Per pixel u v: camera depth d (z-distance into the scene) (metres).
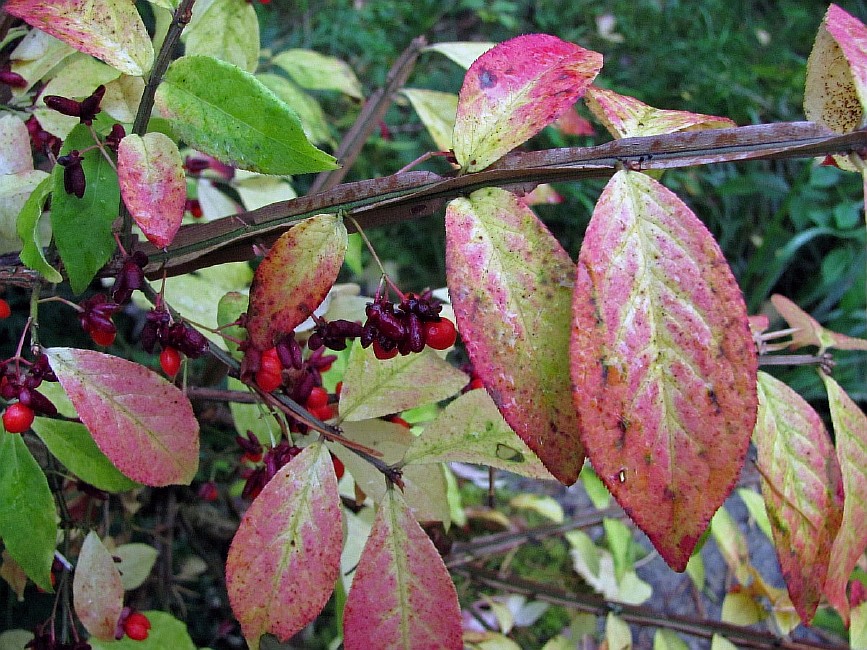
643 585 0.32
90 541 0.20
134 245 0.18
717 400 0.12
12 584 0.23
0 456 0.18
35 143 0.21
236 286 0.28
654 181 0.12
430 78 0.56
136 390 0.16
